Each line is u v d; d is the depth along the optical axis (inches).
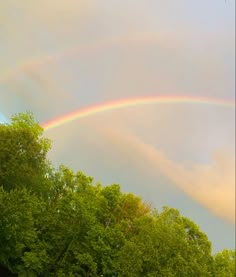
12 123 1726.1
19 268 1437.0
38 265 1413.6
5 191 1469.0
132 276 1477.6
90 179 1684.3
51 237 1514.5
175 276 1525.6
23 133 1631.4
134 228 1641.2
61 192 1652.3
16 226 1368.1
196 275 1581.0
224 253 1839.3
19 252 1430.9
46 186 1633.9
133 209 1727.4
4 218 1370.6
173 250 1568.7
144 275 1525.6
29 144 1630.2
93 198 1615.4
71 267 1482.5
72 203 1515.7
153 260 1513.3
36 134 1691.7
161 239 1566.2
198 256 1660.9
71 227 1498.5
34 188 1614.2
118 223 1662.2
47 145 1711.4
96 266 1470.2
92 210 1547.7
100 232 1525.6
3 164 1569.9
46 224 1507.1
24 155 1608.0
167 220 1766.7
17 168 1577.3
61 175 1676.9
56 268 1489.9
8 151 1582.2
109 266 1515.7
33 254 1413.6
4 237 1398.9
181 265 1544.0
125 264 1489.9
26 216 1405.0
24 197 1438.2
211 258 1768.0
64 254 1517.0
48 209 1542.8
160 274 1503.4
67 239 1514.5
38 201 1494.8
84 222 1512.1
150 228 1596.9
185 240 1624.0
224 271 1742.1
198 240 1752.0
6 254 1427.2
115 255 1520.7
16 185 1523.1
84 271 1498.5
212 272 1738.4
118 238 1555.1
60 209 1510.8
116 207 1694.1
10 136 1606.8
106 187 1723.7
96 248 1493.6
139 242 1546.5
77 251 1499.8
